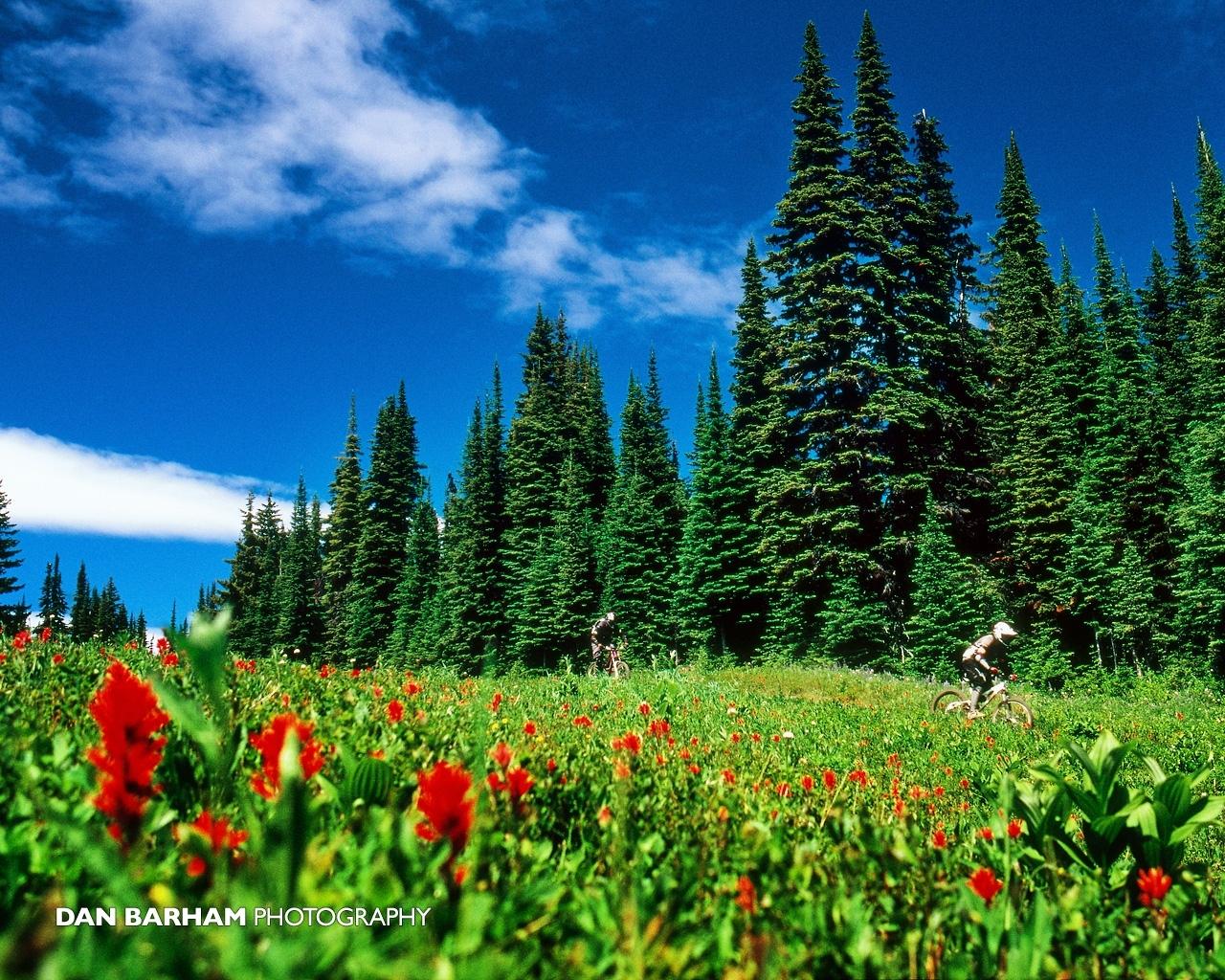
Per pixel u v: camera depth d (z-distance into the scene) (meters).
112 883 1.36
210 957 1.18
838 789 4.23
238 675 5.65
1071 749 3.41
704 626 36.91
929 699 18.17
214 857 1.59
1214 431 26.97
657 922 1.63
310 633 64.75
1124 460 31.83
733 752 6.19
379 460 61.25
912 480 30.09
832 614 29.11
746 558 37.06
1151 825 3.09
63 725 3.69
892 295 33.16
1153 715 16.45
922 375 31.45
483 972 1.27
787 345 33.06
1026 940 1.94
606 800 3.31
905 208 34.53
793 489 31.27
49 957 0.88
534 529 51.16
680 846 2.55
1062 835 3.32
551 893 1.82
